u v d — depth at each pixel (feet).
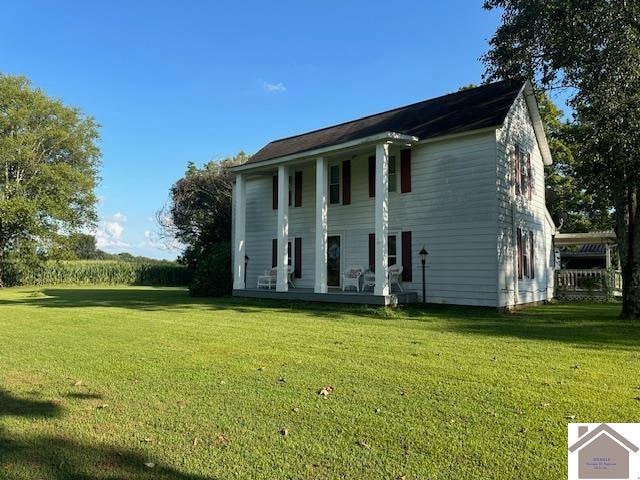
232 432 13.23
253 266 69.26
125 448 12.21
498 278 44.80
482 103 50.83
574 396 16.11
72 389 17.40
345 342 26.81
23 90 117.60
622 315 38.86
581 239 73.67
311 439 12.69
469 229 46.91
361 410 14.89
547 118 88.22
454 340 27.43
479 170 46.44
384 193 46.47
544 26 38.17
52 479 10.59
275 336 28.99
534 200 56.24
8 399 16.24
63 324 34.88
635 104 35.19
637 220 38.19
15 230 84.53
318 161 51.75
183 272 125.59
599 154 39.83
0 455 11.79
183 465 11.27
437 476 10.64
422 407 15.12
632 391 16.71
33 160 116.37
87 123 130.72
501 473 10.75
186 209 114.93
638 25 35.37
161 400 16.03
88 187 122.62
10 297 66.74
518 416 14.23
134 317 39.19
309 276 62.23
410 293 48.42
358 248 56.54
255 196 69.82
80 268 120.26
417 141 48.85
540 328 32.65
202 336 29.01
